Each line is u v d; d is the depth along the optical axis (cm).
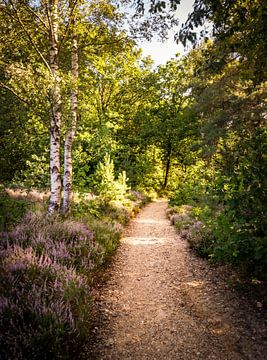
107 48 977
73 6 766
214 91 1373
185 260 660
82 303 387
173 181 3197
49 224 675
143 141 2906
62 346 299
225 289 474
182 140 2956
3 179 841
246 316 384
